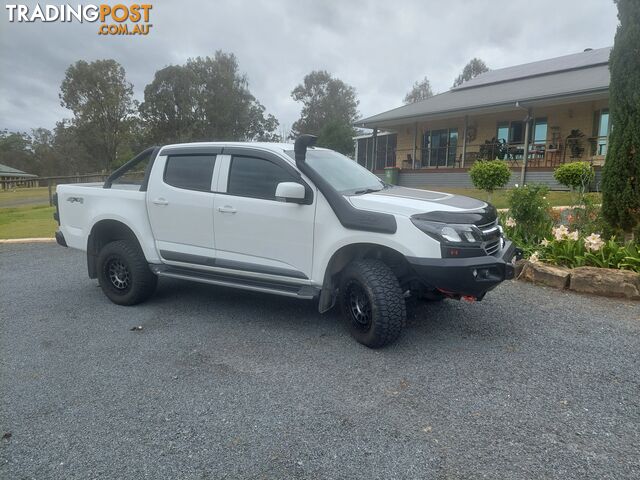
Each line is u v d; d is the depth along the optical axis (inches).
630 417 112.2
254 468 96.1
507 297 208.7
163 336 169.8
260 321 183.5
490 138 796.0
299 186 154.6
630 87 233.3
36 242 387.2
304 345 158.9
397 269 160.9
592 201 301.9
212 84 1969.7
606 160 250.2
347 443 103.8
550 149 690.8
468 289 142.5
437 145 884.0
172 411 118.5
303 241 161.6
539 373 135.4
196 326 179.2
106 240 220.7
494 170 465.7
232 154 179.9
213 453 101.2
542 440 103.8
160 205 192.2
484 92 821.2
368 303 150.8
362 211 150.0
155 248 197.3
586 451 99.7
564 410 115.7
